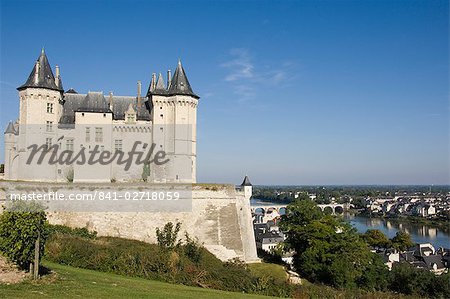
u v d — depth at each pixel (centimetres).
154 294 2128
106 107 5900
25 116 5459
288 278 3962
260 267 4394
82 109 5744
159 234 3947
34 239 2162
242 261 3984
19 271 2200
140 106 6375
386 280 4666
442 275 4744
